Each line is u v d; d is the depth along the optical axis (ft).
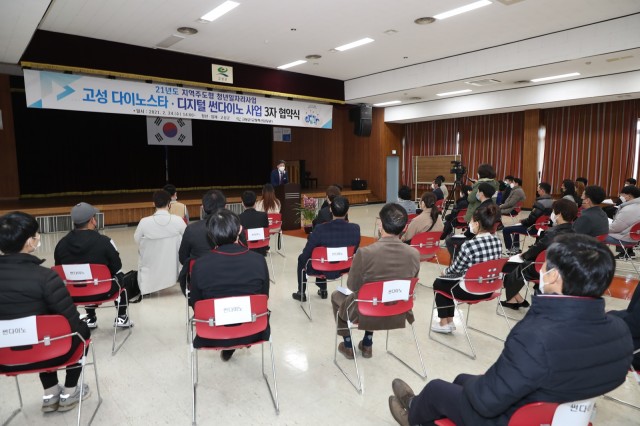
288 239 23.79
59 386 7.32
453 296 9.23
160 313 12.10
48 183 38.37
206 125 47.39
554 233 10.61
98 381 8.14
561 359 3.51
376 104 39.01
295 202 27.25
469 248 9.26
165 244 12.81
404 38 22.33
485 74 24.89
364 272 7.89
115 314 11.99
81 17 18.84
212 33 21.18
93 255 9.33
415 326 11.03
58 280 6.23
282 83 29.86
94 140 40.70
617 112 31.09
